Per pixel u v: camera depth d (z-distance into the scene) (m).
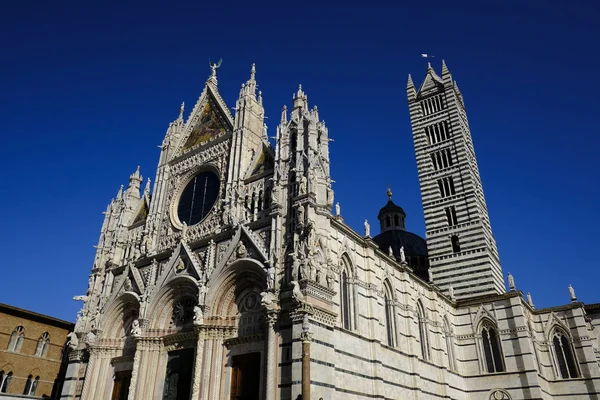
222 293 43.59
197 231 50.19
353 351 39.97
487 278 66.81
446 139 79.56
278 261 39.53
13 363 55.88
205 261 46.25
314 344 35.03
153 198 58.34
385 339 45.69
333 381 35.62
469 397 58.72
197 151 57.69
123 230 59.09
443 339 57.94
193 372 41.25
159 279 48.94
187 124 61.91
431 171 78.69
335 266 41.47
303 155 43.41
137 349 46.19
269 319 36.78
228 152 53.50
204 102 61.91
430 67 87.88
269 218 43.03
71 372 51.28
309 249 37.66
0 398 48.81
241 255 43.03
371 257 47.09
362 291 44.47
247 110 54.34
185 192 56.59
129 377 48.28
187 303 47.34
